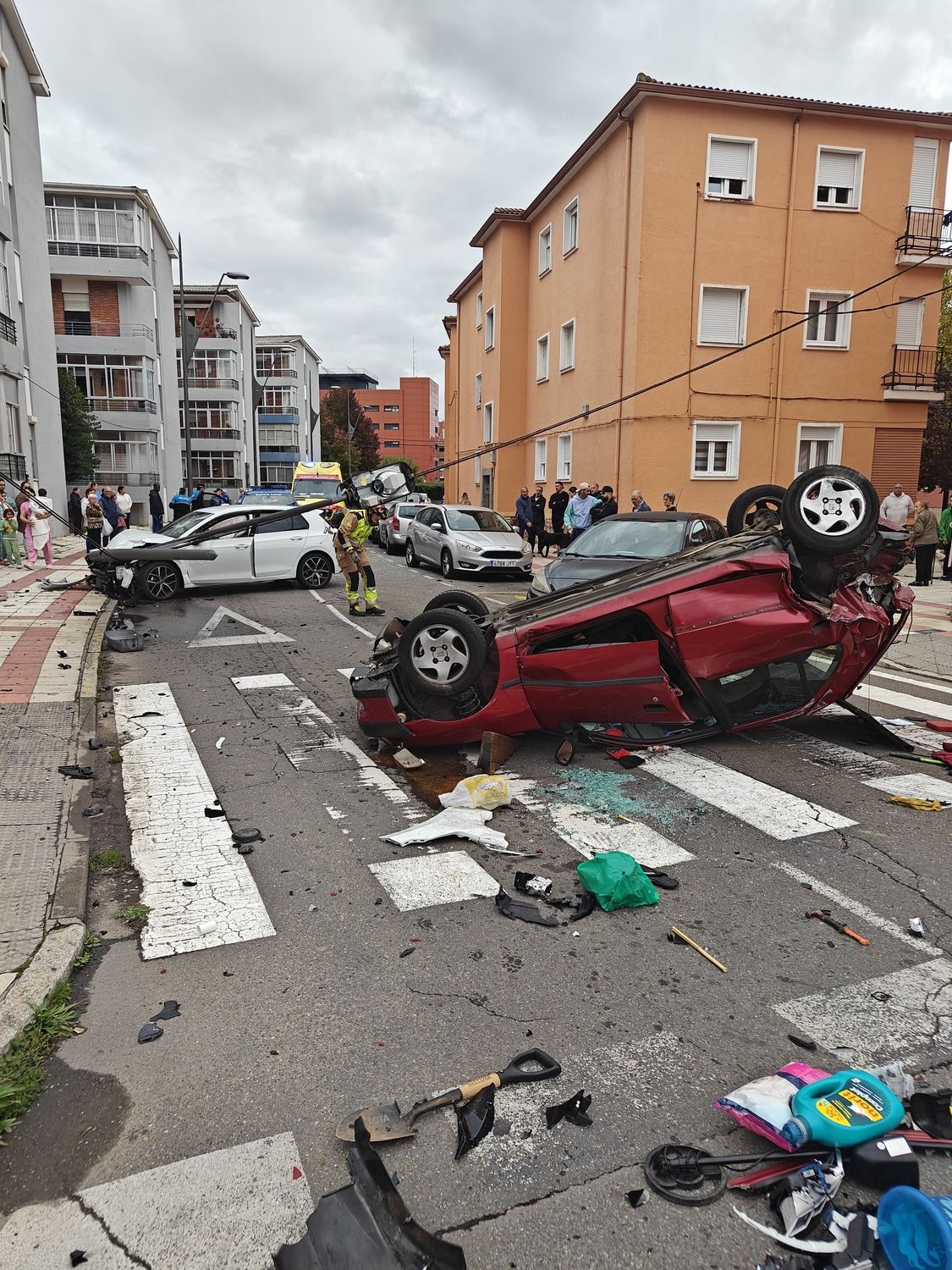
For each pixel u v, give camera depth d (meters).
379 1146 2.55
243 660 9.51
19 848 4.52
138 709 7.52
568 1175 2.45
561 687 5.94
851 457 22.00
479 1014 3.21
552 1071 2.86
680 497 20.95
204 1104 2.73
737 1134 2.61
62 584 14.04
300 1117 2.67
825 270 21.09
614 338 21.48
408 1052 2.98
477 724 6.09
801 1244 2.19
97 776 5.82
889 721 7.26
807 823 5.03
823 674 6.20
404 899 4.10
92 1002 3.30
